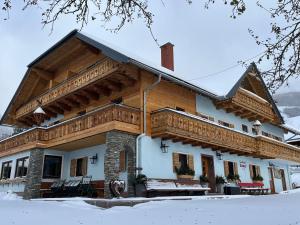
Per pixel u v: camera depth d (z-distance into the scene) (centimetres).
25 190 1712
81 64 1950
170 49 2106
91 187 1592
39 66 2144
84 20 456
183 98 1806
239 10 432
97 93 1792
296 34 481
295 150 2670
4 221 653
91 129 1488
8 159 2122
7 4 416
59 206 1036
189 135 1578
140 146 1477
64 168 1869
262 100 2323
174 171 1617
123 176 1491
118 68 1468
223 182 1855
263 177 2377
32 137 1811
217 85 2009
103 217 748
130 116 1470
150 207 945
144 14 473
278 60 502
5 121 2502
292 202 898
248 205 857
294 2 469
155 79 1648
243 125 2328
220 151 1970
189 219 665
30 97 2394
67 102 1934
